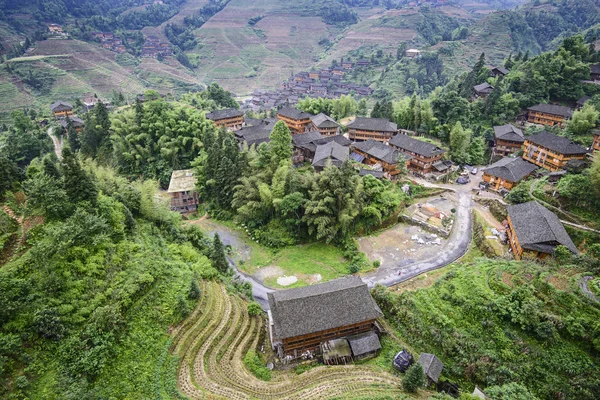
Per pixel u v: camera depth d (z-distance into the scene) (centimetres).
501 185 7631
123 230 5106
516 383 3759
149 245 5341
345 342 4569
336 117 12288
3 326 3369
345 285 4872
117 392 3466
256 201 7450
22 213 4544
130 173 10444
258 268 6400
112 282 4266
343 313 4519
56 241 4056
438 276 5534
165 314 4372
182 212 8944
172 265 5144
